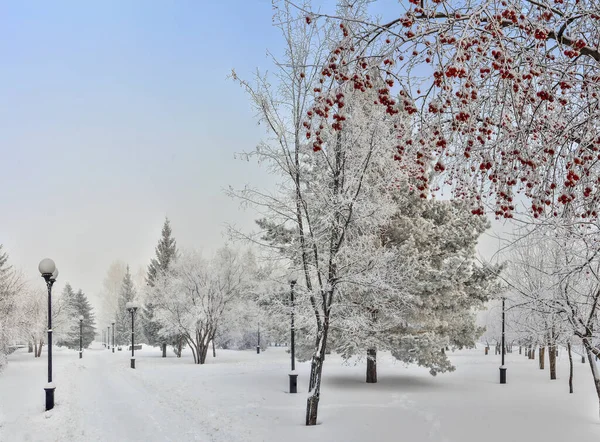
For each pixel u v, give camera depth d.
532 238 7.15
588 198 4.94
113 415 12.71
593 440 8.86
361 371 22.19
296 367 24.98
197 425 11.15
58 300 51.19
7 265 41.47
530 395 14.93
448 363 16.59
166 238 57.59
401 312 16.14
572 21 4.11
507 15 3.65
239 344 47.19
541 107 4.30
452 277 16.45
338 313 13.36
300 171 11.84
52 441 10.12
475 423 10.28
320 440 9.16
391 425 10.12
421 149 4.34
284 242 13.12
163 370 25.00
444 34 3.76
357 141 11.06
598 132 4.23
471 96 3.54
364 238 12.20
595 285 9.30
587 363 26.92
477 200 4.53
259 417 11.66
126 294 70.12
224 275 32.22
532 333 14.91
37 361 35.03
